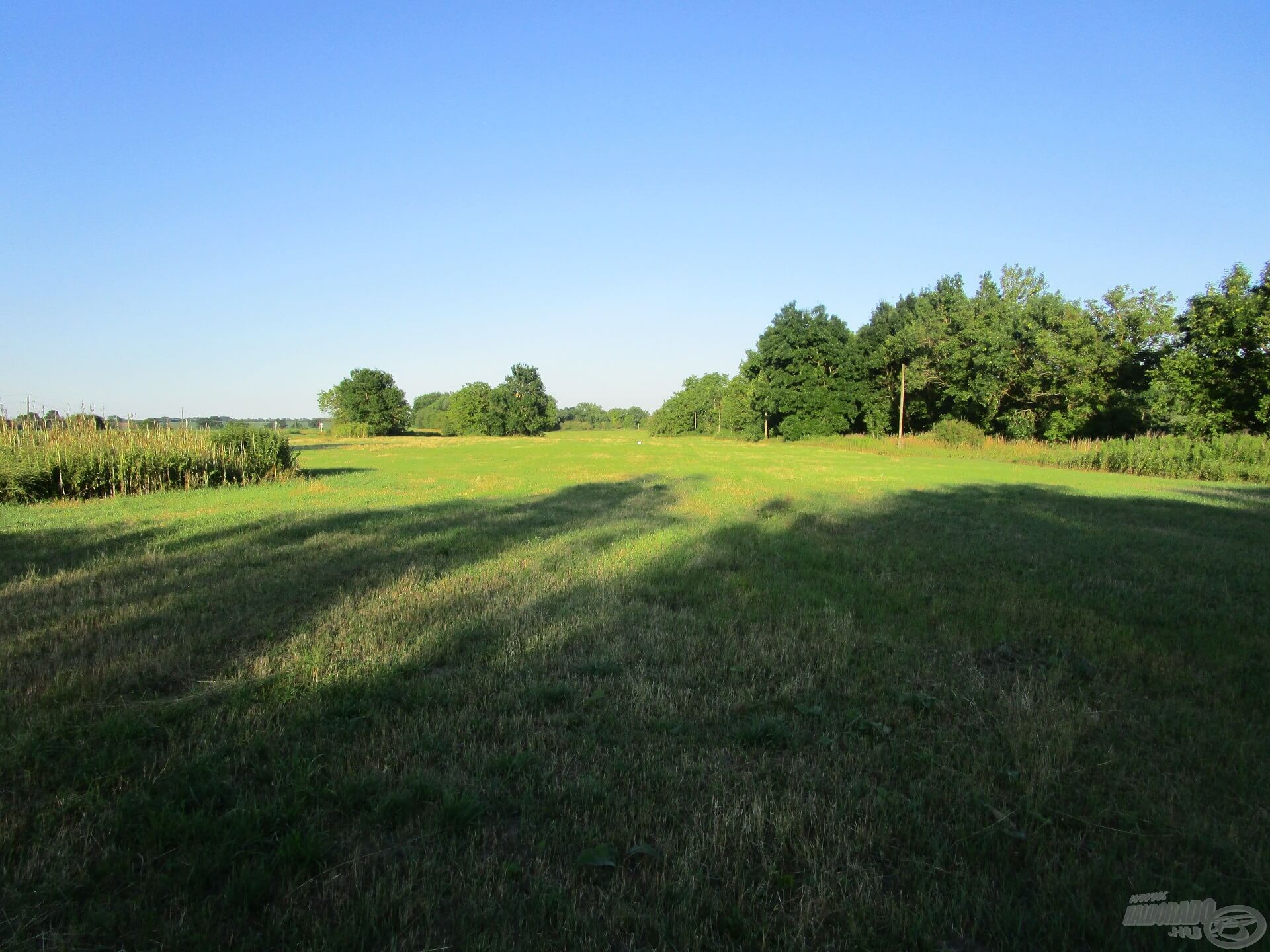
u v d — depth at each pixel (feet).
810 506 52.16
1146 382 135.03
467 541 36.06
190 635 19.69
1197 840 10.41
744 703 15.25
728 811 11.03
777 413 228.43
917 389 182.60
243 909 8.82
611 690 16.06
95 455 59.41
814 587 26.12
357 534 38.70
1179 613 23.26
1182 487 74.95
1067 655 18.80
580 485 72.23
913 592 25.39
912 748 13.37
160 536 37.45
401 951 8.15
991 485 72.54
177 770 12.16
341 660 17.80
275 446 78.48
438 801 11.21
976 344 148.46
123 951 8.19
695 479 78.48
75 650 18.71
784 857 10.12
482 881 9.43
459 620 21.42
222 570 28.76
